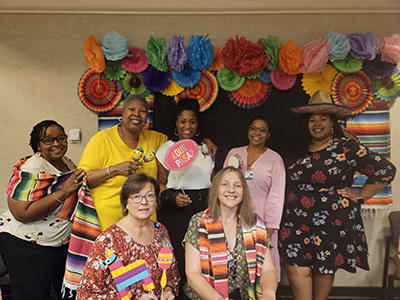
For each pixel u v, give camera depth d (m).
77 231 2.08
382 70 2.70
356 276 2.88
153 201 1.65
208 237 1.69
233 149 2.59
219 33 2.83
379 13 2.84
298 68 2.64
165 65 2.60
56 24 2.80
